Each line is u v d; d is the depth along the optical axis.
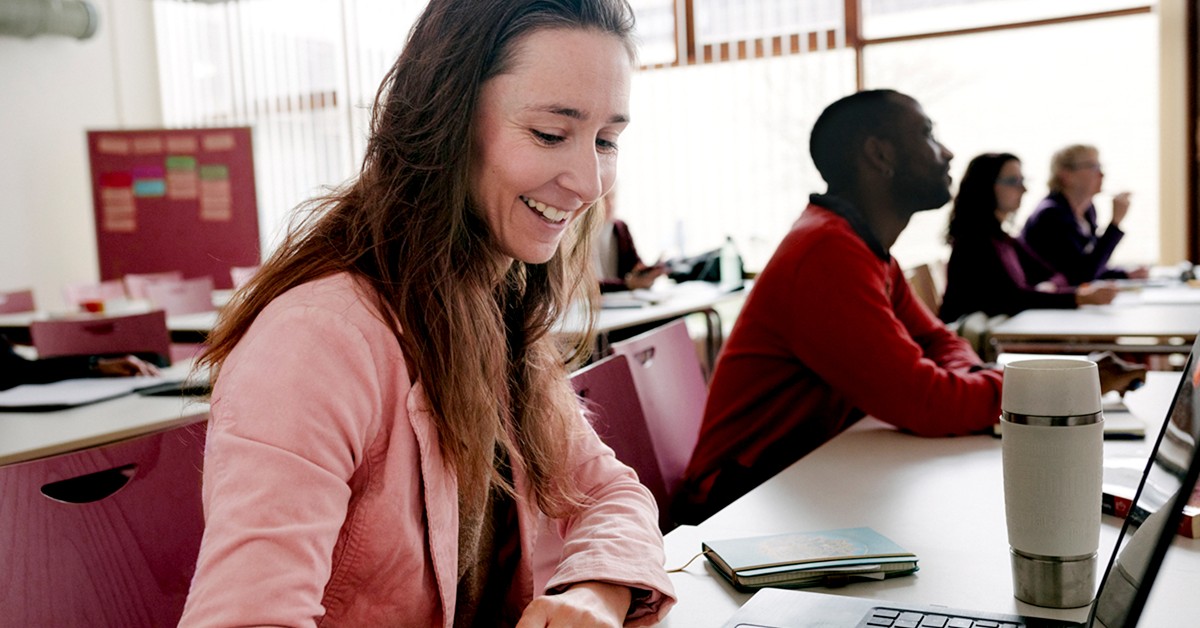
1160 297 3.95
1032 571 0.94
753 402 1.87
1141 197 5.57
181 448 1.19
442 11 0.94
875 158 1.94
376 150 0.96
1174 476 0.70
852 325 1.75
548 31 0.91
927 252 5.96
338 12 7.38
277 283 0.89
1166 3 5.39
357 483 0.89
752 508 1.29
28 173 7.17
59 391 2.44
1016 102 5.79
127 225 7.39
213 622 0.71
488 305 1.01
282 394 0.80
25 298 5.56
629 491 1.18
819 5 6.06
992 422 1.70
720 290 4.80
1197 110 5.41
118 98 7.78
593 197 0.96
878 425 1.82
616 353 1.75
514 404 1.15
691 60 6.37
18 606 1.00
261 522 0.75
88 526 1.07
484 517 1.10
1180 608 0.92
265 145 7.75
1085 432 0.91
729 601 1.01
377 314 0.89
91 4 7.31
